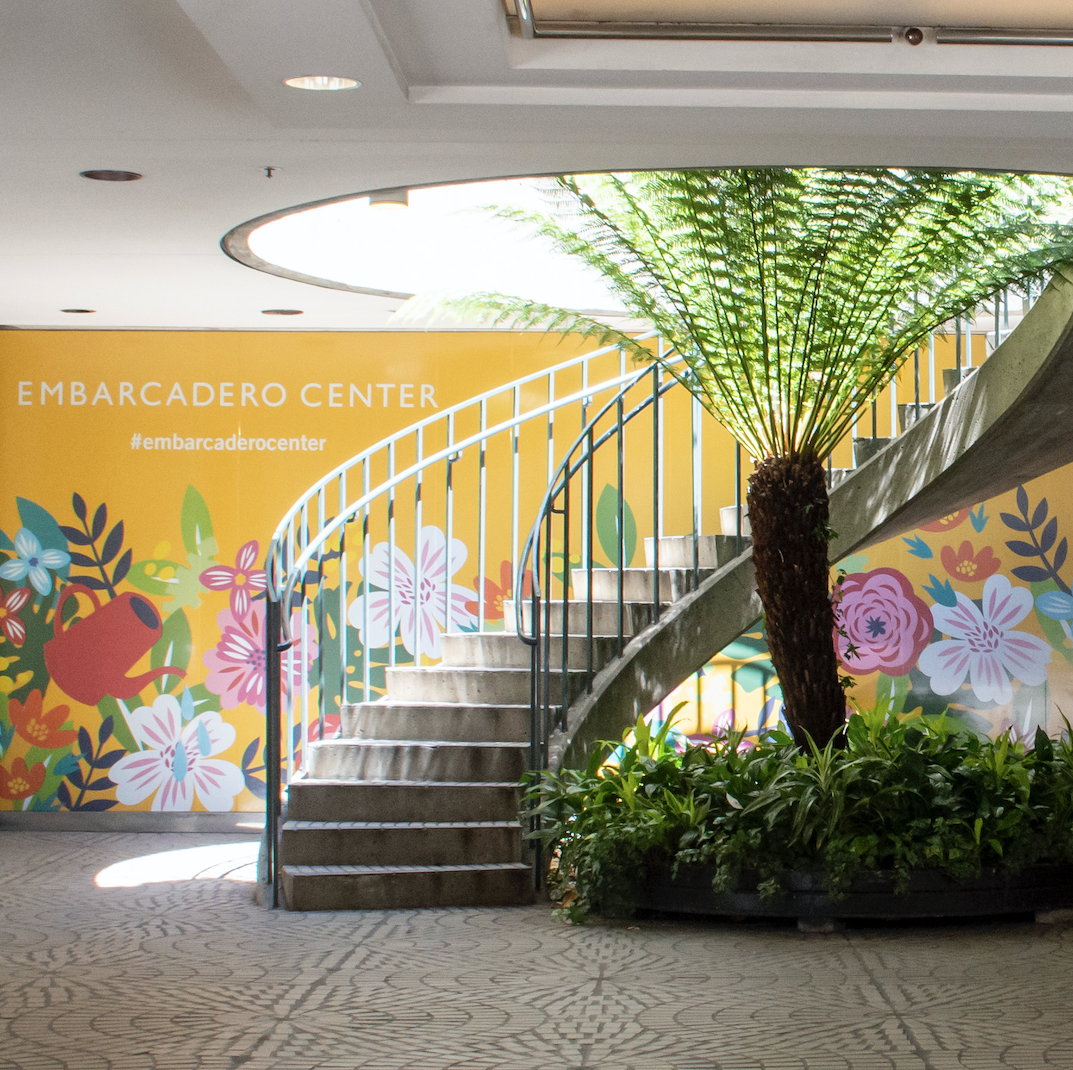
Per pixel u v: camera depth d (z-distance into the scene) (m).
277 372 8.85
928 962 4.98
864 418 8.76
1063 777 5.77
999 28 4.26
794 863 5.53
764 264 5.66
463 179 5.53
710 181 5.35
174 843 8.15
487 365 8.90
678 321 6.10
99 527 8.77
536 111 4.61
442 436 8.84
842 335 5.86
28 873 7.03
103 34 4.04
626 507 8.79
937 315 5.91
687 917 5.79
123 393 8.81
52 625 8.73
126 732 8.70
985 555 8.70
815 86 4.46
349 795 6.32
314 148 5.09
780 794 5.54
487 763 6.50
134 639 8.74
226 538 8.79
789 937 5.39
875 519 6.85
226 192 5.71
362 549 8.77
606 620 7.19
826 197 5.37
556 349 8.90
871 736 6.10
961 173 5.27
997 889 5.56
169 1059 3.88
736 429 6.36
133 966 4.92
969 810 5.65
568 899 5.87
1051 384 6.14
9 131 4.91
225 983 4.68
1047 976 4.77
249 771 8.71
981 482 7.36
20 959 5.04
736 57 4.33
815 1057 3.89
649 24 4.22
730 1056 3.90
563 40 4.34
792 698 6.07
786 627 6.04
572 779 6.23
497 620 8.77
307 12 3.73
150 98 4.58
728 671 8.74
